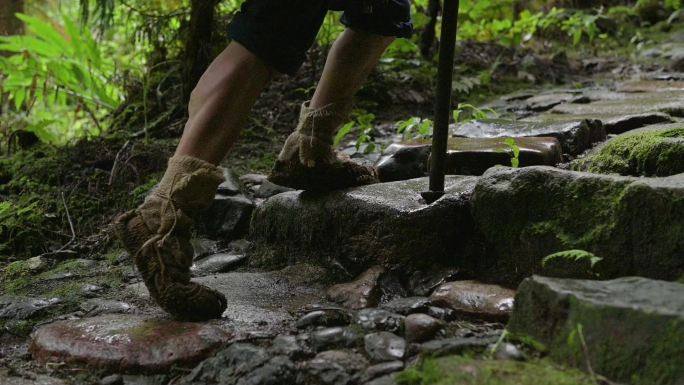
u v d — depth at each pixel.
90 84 5.04
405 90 4.97
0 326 2.37
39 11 7.88
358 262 2.62
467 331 2.09
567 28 6.67
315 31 2.32
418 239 2.50
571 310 1.83
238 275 2.70
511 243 2.37
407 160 3.18
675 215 2.06
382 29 2.54
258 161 3.91
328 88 2.62
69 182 3.68
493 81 5.51
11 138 4.39
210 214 3.10
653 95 4.53
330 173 2.73
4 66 4.86
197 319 2.26
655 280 1.92
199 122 2.21
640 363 1.69
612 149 2.93
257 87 2.25
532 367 1.79
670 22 7.53
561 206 2.28
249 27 2.20
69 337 2.14
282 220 2.85
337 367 1.92
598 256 2.18
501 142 3.19
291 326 2.22
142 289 2.62
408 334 2.05
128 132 4.23
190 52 4.32
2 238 3.18
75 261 2.94
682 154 2.66
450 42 2.46
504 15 6.80
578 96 4.71
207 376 1.97
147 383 1.99
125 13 5.40
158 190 2.23
